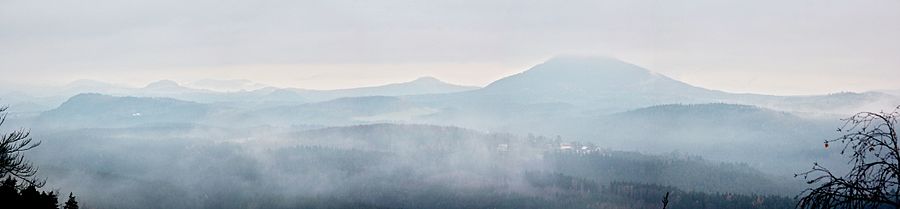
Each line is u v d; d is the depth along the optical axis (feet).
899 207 30.32
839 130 33.22
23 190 105.50
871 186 31.60
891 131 30.96
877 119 31.86
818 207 33.14
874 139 31.42
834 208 32.48
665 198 43.83
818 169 33.96
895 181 30.78
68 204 121.80
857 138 32.22
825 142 33.71
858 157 32.17
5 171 91.45
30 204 103.04
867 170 31.76
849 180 32.37
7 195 98.02
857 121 32.73
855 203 31.81
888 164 30.89
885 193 31.17
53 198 115.44
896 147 30.42
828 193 32.86
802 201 33.96
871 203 31.30
